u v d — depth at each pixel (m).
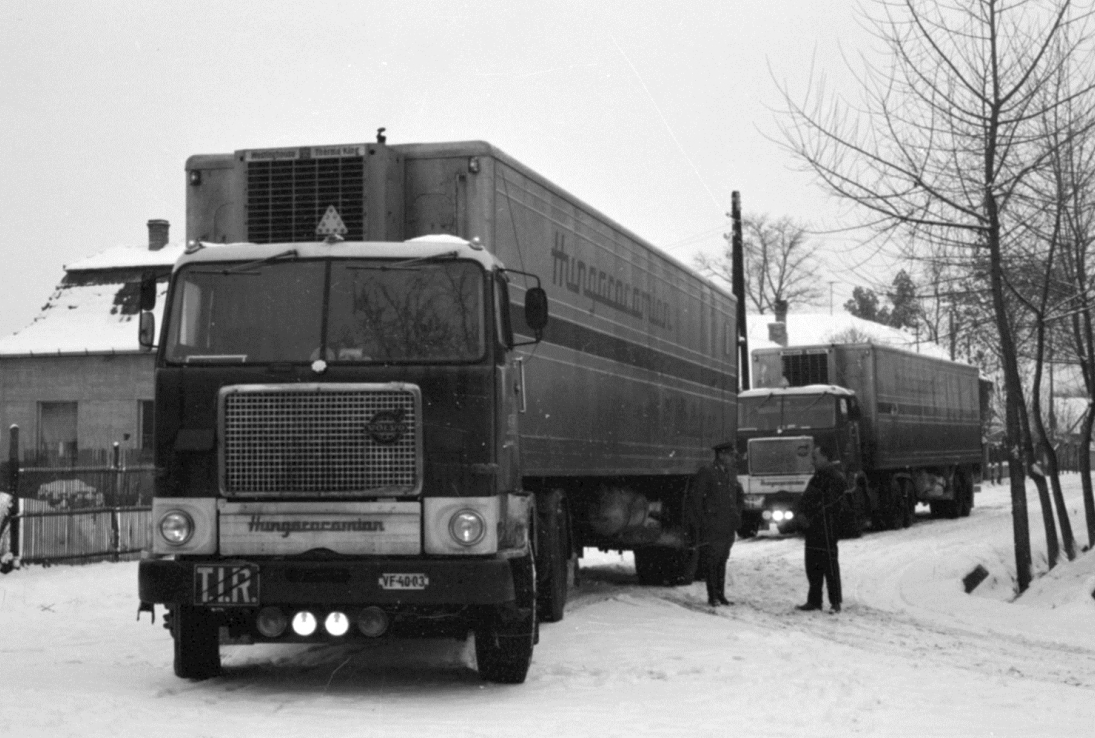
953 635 15.55
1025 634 16.05
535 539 11.91
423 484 9.70
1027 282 25.44
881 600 19.20
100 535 21.80
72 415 39.12
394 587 9.49
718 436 21.58
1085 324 28.22
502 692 10.23
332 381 9.84
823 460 17.03
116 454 22.61
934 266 22.12
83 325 39.94
